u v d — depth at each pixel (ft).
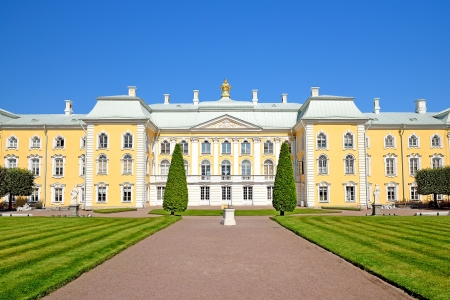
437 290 39.04
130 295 39.65
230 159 211.41
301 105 229.45
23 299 36.42
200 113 221.05
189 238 77.71
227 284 43.73
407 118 211.82
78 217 121.60
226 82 245.86
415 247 61.57
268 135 213.25
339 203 184.55
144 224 98.63
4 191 171.63
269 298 38.75
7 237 73.10
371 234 77.46
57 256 55.36
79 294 39.93
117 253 60.70
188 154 211.82
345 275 47.42
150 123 196.24
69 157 202.80
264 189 199.72
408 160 202.49
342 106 195.31
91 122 190.19
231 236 80.74
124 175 187.93
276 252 62.59
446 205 197.77
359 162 186.50
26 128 203.92
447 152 202.90
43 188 201.16
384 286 42.50
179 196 133.08
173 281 44.96
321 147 187.01
